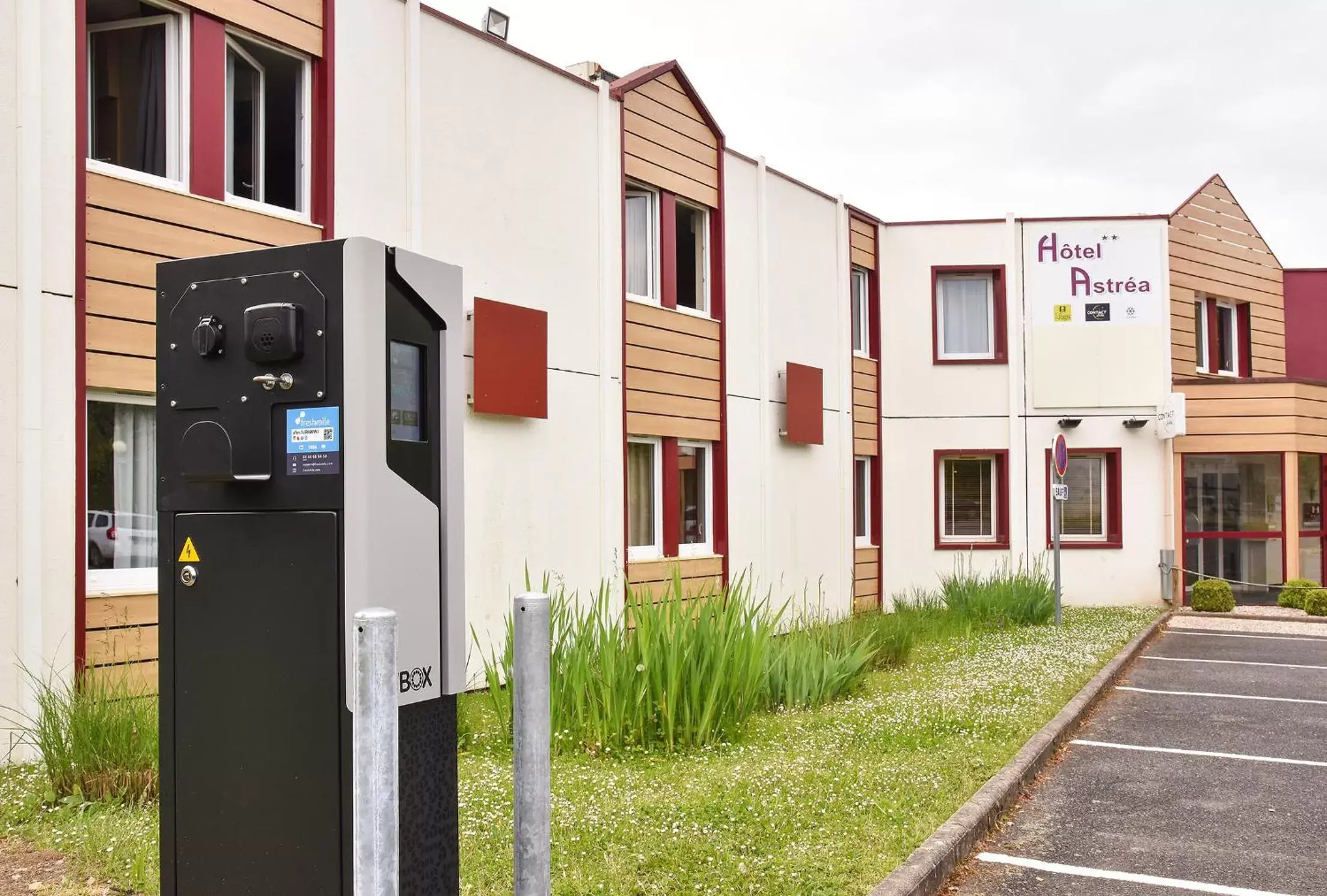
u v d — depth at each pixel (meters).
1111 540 20.09
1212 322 21.91
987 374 20.20
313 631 3.40
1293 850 5.80
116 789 5.80
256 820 3.49
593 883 4.63
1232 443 19.97
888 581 20.03
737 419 15.52
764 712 8.95
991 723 8.29
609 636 8.02
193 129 8.52
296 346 3.42
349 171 9.74
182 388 3.65
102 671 7.54
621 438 13.02
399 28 10.25
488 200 11.22
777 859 5.01
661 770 6.75
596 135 12.85
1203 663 13.12
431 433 3.68
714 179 15.20
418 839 3.51
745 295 15.83
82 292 7.53
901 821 5.67
